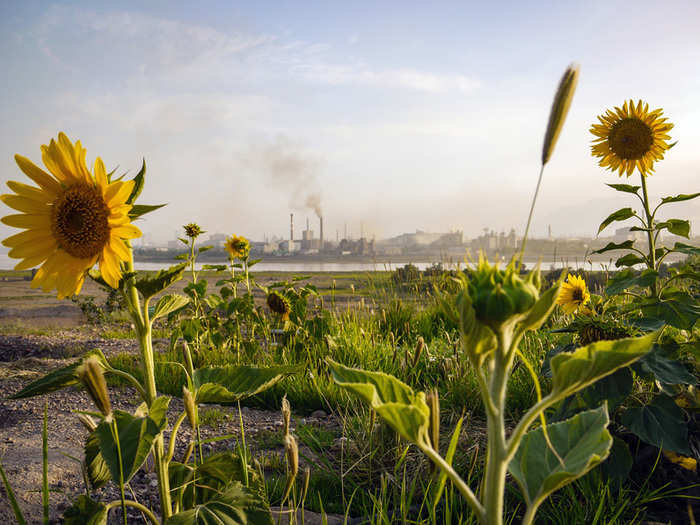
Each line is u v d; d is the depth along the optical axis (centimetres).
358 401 391
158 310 152
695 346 252
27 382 513
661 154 307
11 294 2170
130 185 141
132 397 465
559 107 73
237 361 527
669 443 203
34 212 140
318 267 10994
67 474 281
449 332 629
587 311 299
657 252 289
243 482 168
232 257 582
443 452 284
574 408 213
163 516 146
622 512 205
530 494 94
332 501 253
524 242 79
